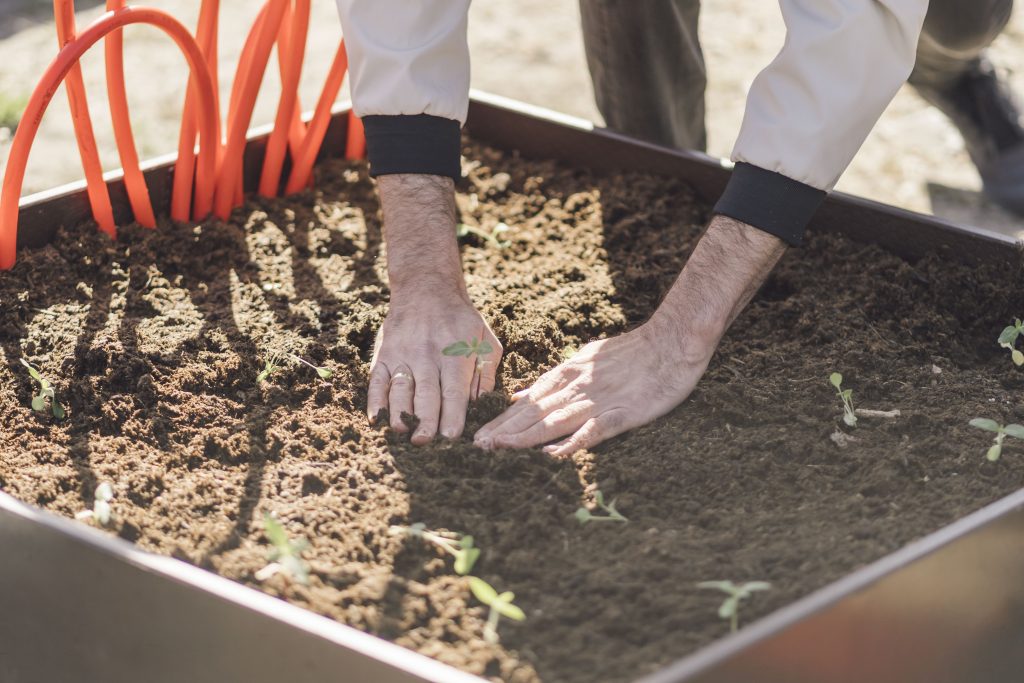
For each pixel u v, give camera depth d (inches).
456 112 69.8
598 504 56.4
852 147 62.7
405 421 62.2
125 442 62.4
